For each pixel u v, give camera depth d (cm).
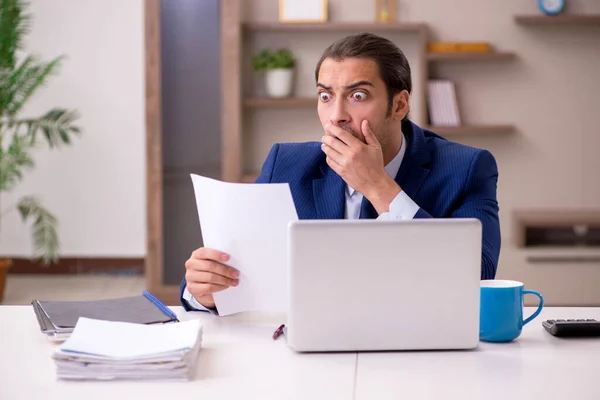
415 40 470
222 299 159
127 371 127
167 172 442
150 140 440
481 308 146
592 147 471
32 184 546
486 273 173
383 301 140
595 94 468
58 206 548
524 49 468
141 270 551
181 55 438
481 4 466
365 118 171
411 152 187
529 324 162
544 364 134
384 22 457
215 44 438
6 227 550
